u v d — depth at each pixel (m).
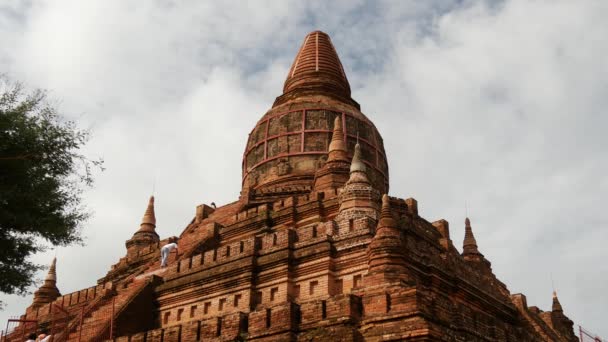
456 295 32.69
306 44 61.62
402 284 27.17
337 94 58.03
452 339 25.36
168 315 36.28
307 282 32.62
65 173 24.11
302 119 53.12
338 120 48.88
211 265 35.88
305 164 51.16
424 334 24.06
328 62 59.91
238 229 43.06
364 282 28.81
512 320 37.62
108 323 34.00
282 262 33.25
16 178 22.86
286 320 27.14
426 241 36.91
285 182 50.47
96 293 39.50
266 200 47.47
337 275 32.28
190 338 29.55
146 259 47.12
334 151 47.12
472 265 47.12
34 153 23.02
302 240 33.97
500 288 42.72
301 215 41.75
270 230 42.09
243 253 34.91
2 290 24.38
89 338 32.84
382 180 53.53
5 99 23.25
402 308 25.36
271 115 54.81
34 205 23.48
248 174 54.03
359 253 31.88
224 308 34.25
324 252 32.41
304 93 57.34
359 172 36.59
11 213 22.86
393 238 29.28
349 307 26.06
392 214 30.59
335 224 33.75
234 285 34.34
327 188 44.72
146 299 36.59
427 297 25.75
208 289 35.22
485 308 35.06
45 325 37.97
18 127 22.75
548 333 37.66
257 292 33.81
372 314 25.92
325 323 26.42
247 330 28.62
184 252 42.22
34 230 23.91
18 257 24.47
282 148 52.31
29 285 24.89
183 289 36.16
